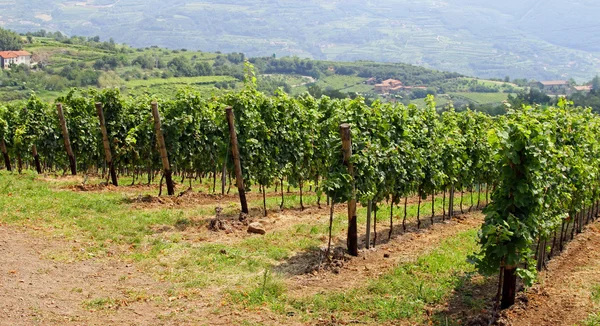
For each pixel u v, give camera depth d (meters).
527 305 10.38
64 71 104.19
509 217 9.66
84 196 17.44
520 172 9.90
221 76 113.94
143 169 24.33
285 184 26.58
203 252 12.84
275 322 9.48
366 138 13.98
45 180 20.28
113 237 13.52
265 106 18.08
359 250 14.17
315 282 11.59
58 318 9.04
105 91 21.33
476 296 11.07
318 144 19.86
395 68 156.25
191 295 10.41
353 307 10.26
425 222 18.56
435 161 17.50
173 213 16.28
